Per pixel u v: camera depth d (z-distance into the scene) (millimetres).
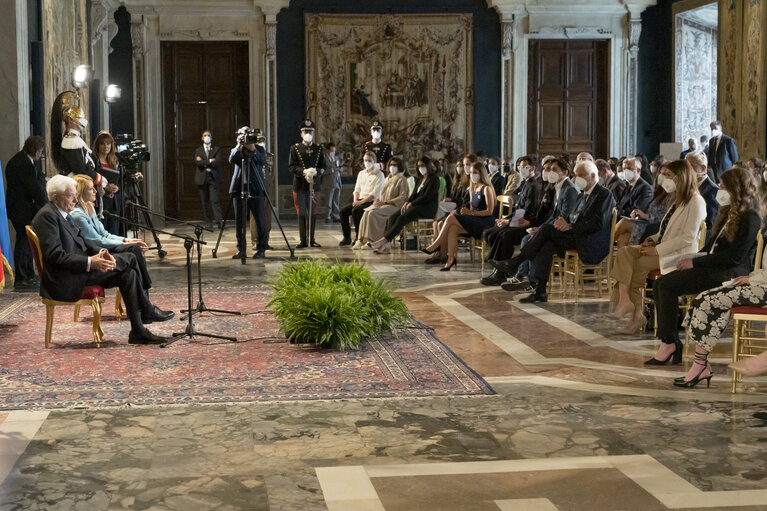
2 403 5574
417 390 5867
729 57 19562
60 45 13859
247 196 13023
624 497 4051
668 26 22328
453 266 12336
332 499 4039
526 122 22859
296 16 22125
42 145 10664
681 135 22266
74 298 7172
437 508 3941
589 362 6715
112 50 21062
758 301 5773
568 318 8508
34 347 7266
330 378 6191
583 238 9414
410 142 22672
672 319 6551
